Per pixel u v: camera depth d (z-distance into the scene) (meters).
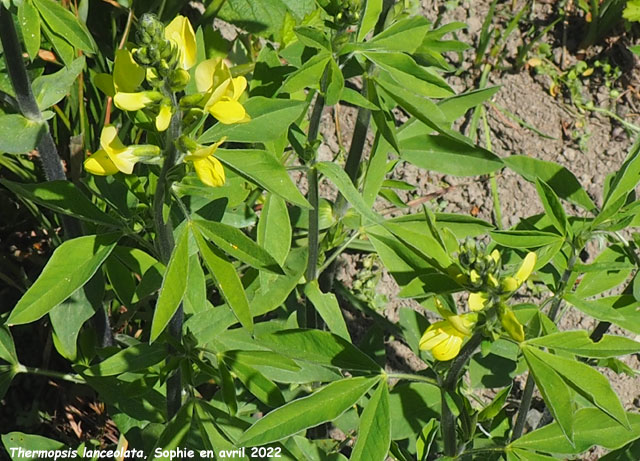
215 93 0.64
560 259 0.82
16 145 0.77
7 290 1.09
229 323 0.81
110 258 0.83
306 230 1.05
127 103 0.65
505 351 0.91
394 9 0.84
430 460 0.97
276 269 0.69
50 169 0.83
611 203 0.79
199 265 0.83
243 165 0.69
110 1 1.08
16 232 1.12
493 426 0.91
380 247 0.76
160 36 0.64
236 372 0.80
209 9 1.06
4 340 0.90
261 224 0.84
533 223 0.87
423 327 0.96
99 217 0.74
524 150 1.29
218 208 0.82
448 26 0.85
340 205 0.94
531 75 1.34
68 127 1.04
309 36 0.77
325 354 0.75
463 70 1.33
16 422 1.05
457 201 1.26
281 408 0.73
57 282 0.71
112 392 0.89
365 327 1.19
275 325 0.84
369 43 0.77
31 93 0.77
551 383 0.68
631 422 0.78
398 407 0.87
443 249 0.71
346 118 1.29
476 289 0.68
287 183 0.68
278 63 0.83
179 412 0.81
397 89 0.81
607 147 1.29
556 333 0.70
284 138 0.84
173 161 0.67
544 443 0.78
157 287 0.82
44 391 1.07
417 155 0.91
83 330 0.98
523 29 1.37
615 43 1.35
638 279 0.79
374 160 0.89
